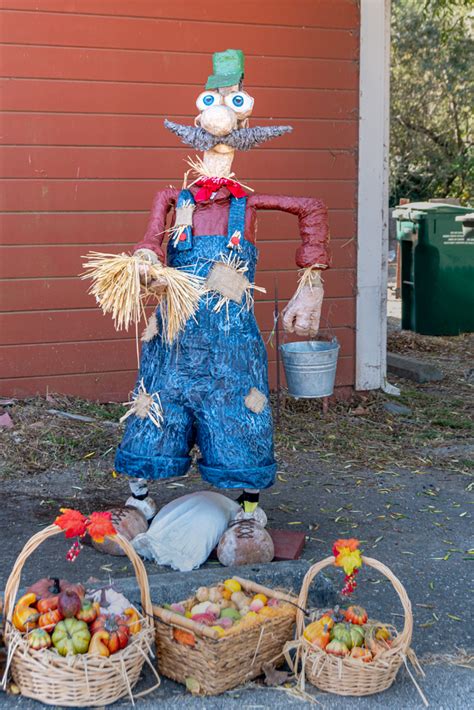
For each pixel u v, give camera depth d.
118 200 7.23
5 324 7.06
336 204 7.77
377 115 7.75
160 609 3.28
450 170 21.81
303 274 4.56
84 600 3.17
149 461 4.32
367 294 7.96
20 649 3.05
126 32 7.09
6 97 6.88
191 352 4.29
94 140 7.12
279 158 7.56
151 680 3.34
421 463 6.46
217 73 4.49
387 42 7.70
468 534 4.99
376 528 5.05
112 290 3.93
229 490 5.70
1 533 4.86
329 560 3.35
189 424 4.36
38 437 6.44
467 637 3.75
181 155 7.33
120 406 7.29
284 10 7.41
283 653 3.29
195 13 7.22
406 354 11.12
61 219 7.11
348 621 3.29
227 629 3.20
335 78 7.62
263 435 4.35
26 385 7.16
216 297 4.31
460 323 12.37
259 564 4.12
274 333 7.70
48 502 5.41
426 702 3.17
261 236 7.57
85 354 7.27
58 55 6.96
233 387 4.30
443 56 20.52
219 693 3.17
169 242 4.43
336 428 7.25
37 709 3.03
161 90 7.23
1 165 6.93
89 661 3.00
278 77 7.47
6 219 6.98
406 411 7.87
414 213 12.14
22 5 6.83
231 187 4.42
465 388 9.26
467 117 21.39
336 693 3.18
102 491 5.65
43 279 7.11
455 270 12.23
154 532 4.40
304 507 5.40
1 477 5.84
